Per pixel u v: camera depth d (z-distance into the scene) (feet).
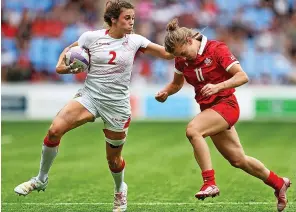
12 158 133.49
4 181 105.81
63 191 96.43
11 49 238.68
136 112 217.36
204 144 71.97
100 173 114.21
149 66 234.99
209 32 251.19
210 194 71.00
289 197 90.12
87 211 81.41
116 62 74.69
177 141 161.68
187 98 218.18
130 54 75.46
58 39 243.81
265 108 220.02
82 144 157.07
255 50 247.50
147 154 138.92
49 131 74.23
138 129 188.75
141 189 98.27
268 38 251.60
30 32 244.22
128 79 76.28
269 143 158.61
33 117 216.54
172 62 236.43
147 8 252.62
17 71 230.07
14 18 246.47
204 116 72.84
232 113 73.61
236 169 116.98
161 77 234.99
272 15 260.01
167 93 79.61
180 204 85.87
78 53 74.38
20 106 216.13
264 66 243.81
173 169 118.52
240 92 219.61
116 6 73.05
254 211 80.64
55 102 217.15
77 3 253.85
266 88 220.64
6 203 86.48
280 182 77.92
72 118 74.54
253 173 77.15
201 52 73.10
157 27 249.96
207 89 70.23
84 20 250.78
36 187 77.36
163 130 186.09
